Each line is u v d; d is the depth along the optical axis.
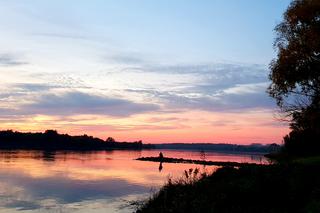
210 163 132.50
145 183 62.47
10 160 117.50
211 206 20.06
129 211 34.38
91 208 37.22
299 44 42.31
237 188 22.88
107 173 83.69
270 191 21.97
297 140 59.91
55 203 40.41
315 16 42.31
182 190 25.06
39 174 74.69
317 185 22.47
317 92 43.44
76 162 121.94
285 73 43.16
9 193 47.06
